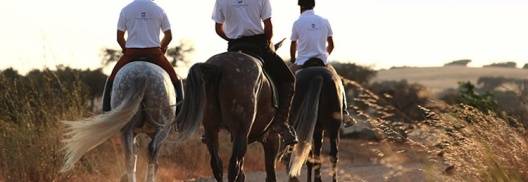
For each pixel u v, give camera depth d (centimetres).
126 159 1310
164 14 1398
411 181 1308
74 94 1709
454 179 1024
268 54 1176
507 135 1055
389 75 7588
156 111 1316
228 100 1080
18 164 1577
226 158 2247
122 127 1281
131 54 1384
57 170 1592
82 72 3578
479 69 7469
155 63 1387
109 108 1380
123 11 1384
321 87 1415
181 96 1408
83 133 1249
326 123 1445
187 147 2111
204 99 1060
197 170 2059
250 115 1085
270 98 1148
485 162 1010
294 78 1188
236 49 1178
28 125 1622
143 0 1387
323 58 1498
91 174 1673
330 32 1517
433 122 1042
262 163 2320
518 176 998
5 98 1673
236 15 1176
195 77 1063
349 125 1499
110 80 1387
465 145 1023
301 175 1994
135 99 1283
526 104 1159
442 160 1033
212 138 1120
